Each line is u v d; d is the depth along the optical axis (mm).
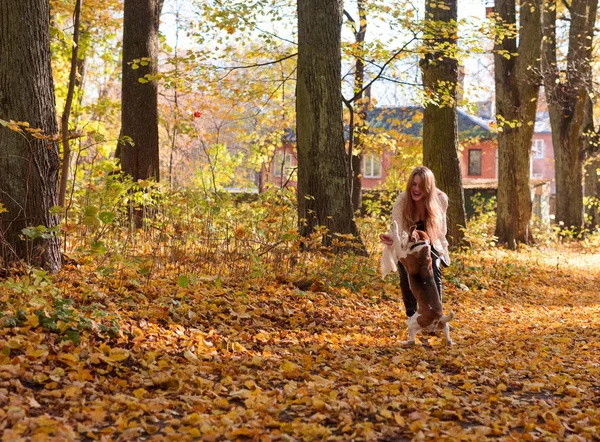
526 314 11312
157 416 4602
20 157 7562
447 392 5598
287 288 9453
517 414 5191
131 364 5562
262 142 25578
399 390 5605
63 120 9469
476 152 49344
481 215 27625
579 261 21828
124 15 15305
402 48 16281
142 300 7418
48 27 7867
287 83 22641
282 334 7375
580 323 10406
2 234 7215
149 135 15188
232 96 18500
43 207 7738
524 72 23062
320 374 6004
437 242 7660
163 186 12508
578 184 29250
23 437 3949
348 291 9992
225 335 6930
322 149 12344
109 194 11031
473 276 13773
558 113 28938
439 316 7199
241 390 5191
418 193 7555
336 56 12414
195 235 10047
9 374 4730
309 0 12352
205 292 8164
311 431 4336
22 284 6027
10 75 7531
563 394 5898
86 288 7164
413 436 4504
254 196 21062
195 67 16078
